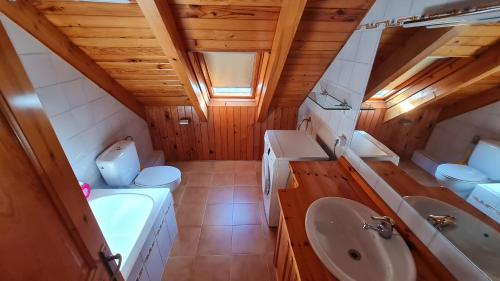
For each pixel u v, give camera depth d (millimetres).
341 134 1735
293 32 1328
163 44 1406
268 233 2088
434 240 881
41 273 485
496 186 692
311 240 983
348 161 1624
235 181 2844
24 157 462
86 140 1831
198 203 2459
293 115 2982
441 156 880
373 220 1083
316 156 1802
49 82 1475
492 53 667
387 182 1186
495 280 675
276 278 1661
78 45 1565
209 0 1207
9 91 430
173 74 2023
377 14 1244
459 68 783
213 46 1635
